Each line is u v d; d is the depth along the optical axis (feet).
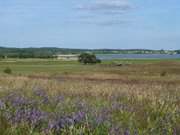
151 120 24.12
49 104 27.17
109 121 21.24
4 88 39.01
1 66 379.76
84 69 318.45
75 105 26.35
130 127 20.45
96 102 30.89
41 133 18.86
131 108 27.89
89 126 19.89
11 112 22.33
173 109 28.37
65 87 49.01
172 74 223.10
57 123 19.84
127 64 412.98
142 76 185.68
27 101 26.45
